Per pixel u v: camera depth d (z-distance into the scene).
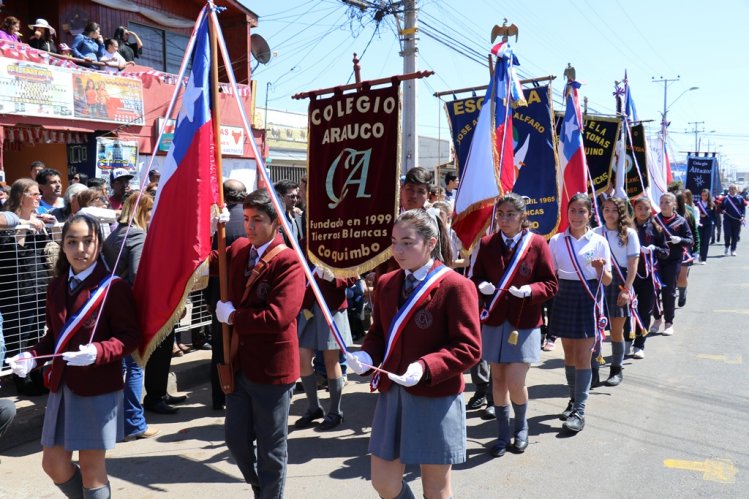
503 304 4.48
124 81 11.11
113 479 4.23
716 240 23.33
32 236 5.16
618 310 6.12
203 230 3.22
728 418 5.33
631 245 5.98
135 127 11.42
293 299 3.37
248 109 14.20
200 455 4.64
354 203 4.76
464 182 5.35
